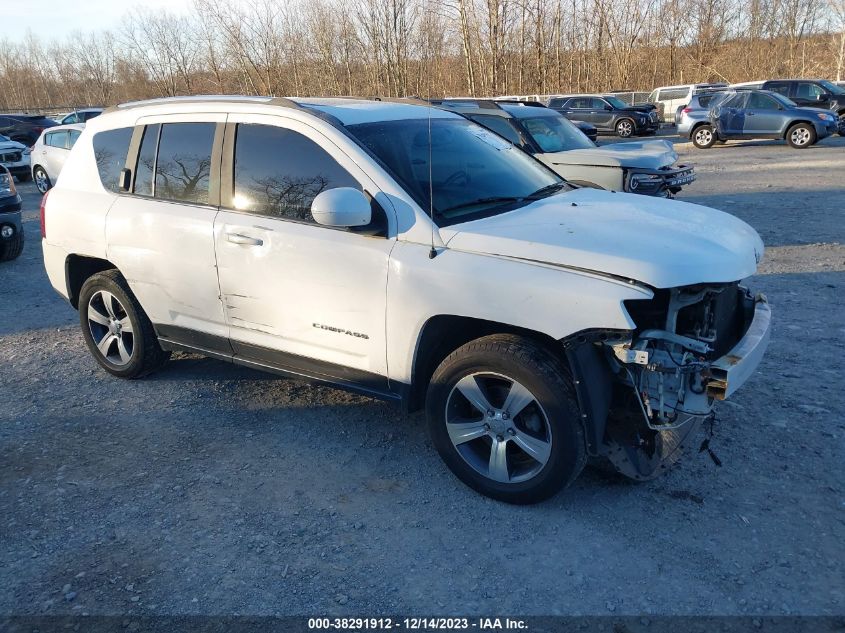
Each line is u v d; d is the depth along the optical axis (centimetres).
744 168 1675
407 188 370
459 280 340
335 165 388
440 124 446
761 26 4206
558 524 341
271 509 361
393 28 3080
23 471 403
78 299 549
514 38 3559
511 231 344
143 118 481
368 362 384
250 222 414
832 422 422
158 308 478
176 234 447
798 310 625
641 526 337
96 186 505
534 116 1020
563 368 332
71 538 341
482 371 347
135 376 522
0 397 507
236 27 3203
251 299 421
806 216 1041
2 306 754
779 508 345
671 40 4162
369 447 421
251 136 421
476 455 369
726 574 302
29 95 6159
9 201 918
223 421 459
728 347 369
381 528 343
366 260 370
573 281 315
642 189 907
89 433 447
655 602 288
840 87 2631
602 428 329
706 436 409
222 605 295
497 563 316
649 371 320
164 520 354
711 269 316
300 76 3241
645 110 2795
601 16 3956
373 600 296
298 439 433
